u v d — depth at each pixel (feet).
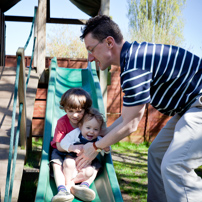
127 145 21.49
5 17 19.99
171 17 52.49
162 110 6.67
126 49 5.98
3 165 7.95
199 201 5.60
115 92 22.15
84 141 7.80
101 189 7.45
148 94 5.74
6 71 13.73
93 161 7.80
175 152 5.74
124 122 6.02
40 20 16.71
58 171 7.32
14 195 7.25
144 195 11.55
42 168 7.23
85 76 16.06
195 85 6.02
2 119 10.07
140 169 15.31
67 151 7.64
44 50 16.75
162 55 5.85
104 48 6.10
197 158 5.73
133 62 5.70
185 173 5.66
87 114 7.79
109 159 7.87
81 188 6.72
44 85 18.90
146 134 22.18
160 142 7.56
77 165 7.47
